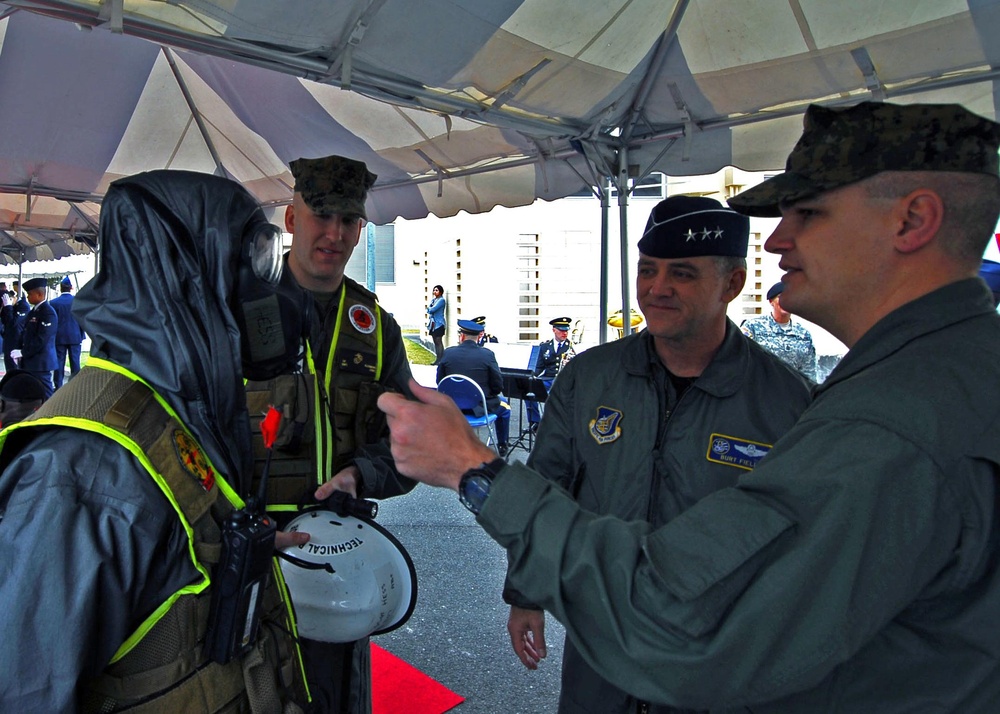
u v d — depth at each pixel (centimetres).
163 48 371
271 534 98
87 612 81
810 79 295
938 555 70
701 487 148
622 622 73
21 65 342
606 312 401
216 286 97
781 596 68
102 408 87
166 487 88
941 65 270
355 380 194
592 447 161
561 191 421
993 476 72
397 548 159
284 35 218
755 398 151
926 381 73
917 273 82
